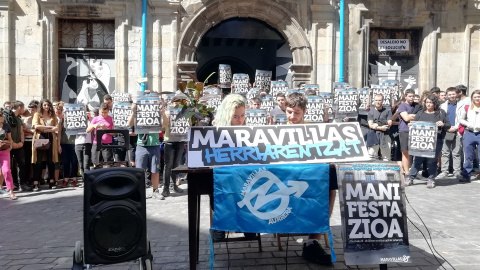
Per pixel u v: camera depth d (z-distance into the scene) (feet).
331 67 41.24
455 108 32.76
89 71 39.52
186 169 11.93
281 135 13.05
